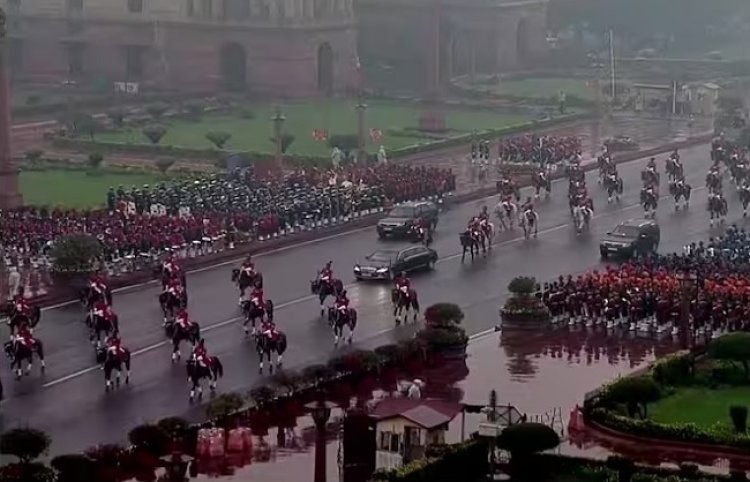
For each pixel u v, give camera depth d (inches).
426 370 4704.7
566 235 6688.0
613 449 4020.7
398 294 5265.8
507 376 4665.4
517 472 3848.4
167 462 3833.7
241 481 3779.5
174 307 5191.9
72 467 3735.2
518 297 5295.3
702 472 3786.9
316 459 3907.5
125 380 4549.7
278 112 7849.4
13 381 4566.9
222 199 6742.1
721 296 5201.8
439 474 3740.2
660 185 7869.1
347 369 4554.6
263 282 5777.6
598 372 4724.4
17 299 5034.5
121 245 5935.0
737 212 7244.1
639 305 5211.6
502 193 7155.5
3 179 6791.3
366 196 6939.0
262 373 4640.8
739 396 4463.6
